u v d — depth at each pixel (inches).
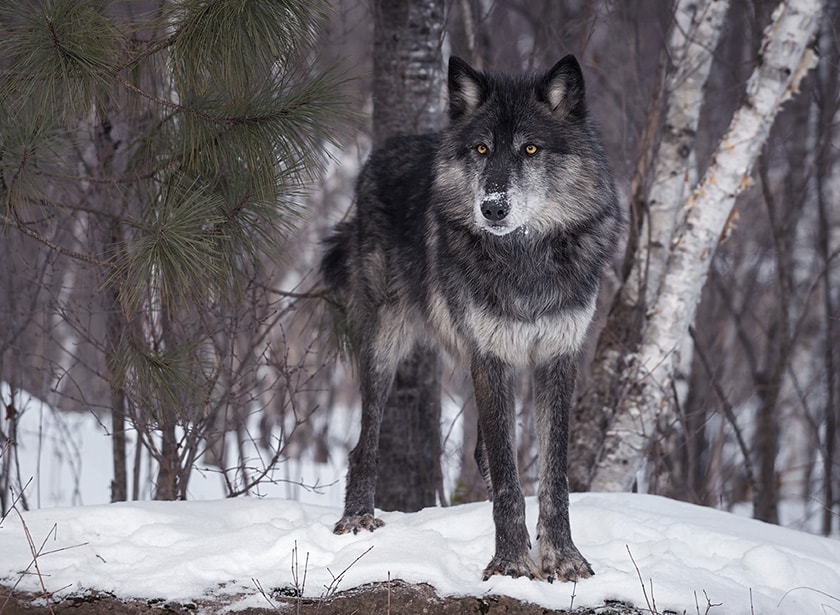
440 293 364.5
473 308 340.2
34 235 349.1
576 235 340.5
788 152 842.2
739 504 791.7
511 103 334.3
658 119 544.4
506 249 335.6
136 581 296.2
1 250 589.6
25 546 315.6
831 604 299.0
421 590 296.0
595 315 366.6
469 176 336.5
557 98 340.2
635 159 624.4
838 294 909.2
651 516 350.3
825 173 841.5
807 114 829.2
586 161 340.2
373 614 291.9
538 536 314.7
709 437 834.8
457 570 310.2
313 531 335.6
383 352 405.1
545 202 331.6
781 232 715.4
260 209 367.6
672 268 508.7
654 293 527.2
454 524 347.9
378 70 507.5
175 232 331.0
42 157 362.9
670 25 583.5
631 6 745.0
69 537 327.9
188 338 420.2
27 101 326.0
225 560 309.1
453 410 830.5
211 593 295.7
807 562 315.9
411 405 499.5
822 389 920.3
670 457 632.4
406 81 500.4
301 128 355.9
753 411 962.7
